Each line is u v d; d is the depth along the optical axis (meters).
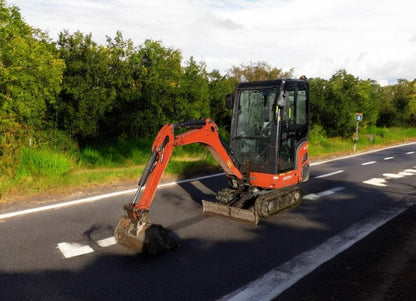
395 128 37.59
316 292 4.30
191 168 12.16
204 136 6.26
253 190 7.49
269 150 7.09
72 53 12.48
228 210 6.82
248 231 6.41
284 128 7.19
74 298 4.08
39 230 6.08
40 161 9.80
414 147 24.09
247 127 7.47
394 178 11.95
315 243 5.88
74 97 12.05
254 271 4.84
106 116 13.40
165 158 5.48
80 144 13.61
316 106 25.91
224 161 6.76
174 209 7.62
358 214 7.59
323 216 7.42
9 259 4.99
